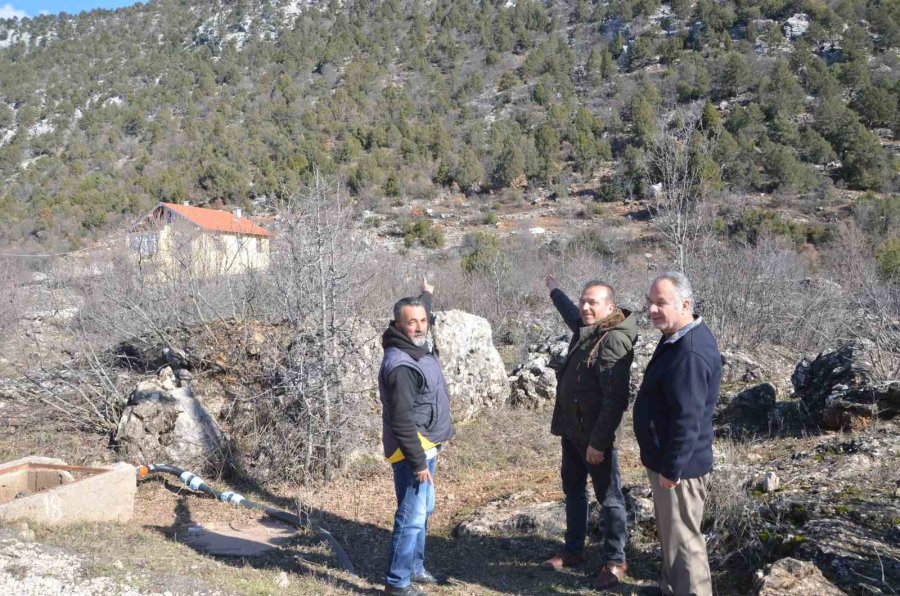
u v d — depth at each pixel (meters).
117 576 3.60
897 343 7.57
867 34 60.19
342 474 6.62
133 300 9.28
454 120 64.81
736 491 4.47
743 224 27.50
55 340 10.02
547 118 57.44
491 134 55.69
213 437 6.66
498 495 6.02
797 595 3.36
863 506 4.19
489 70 77.62
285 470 6.54
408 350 3.77
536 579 4.17
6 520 4.28
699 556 3.39
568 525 4.32
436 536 5.12
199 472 6.48
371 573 4.33
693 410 3.25
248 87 81.31
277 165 51.78
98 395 7.75
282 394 6.94
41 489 5.28
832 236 24.98
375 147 57.22
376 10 100.25
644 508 4.71
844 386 6.46
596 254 26.28
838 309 12.67
